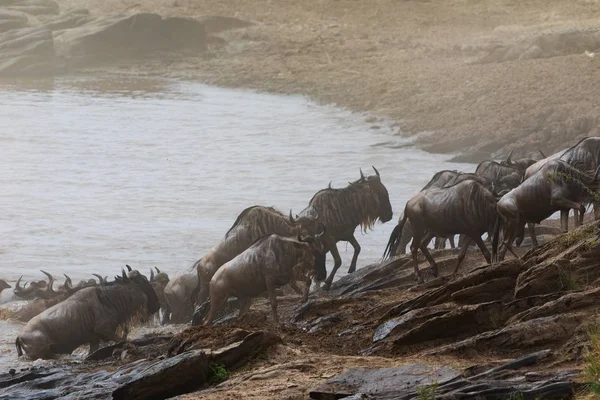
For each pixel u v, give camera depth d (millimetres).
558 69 166375
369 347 42469
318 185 117688
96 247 88562
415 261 56875
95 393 38781
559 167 51125
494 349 38219
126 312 57594
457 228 53844
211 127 159375
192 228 96250
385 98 173750
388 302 49344
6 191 114375
